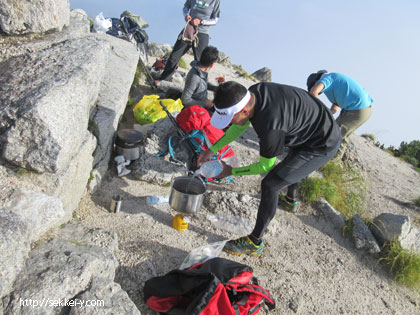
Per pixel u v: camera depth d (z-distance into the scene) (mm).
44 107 2400
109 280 2186
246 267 2680
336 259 3852
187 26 5980
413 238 4234
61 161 2506
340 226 4367
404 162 10719
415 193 7121
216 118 2633
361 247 4066
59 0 3707
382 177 7543
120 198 3422
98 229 2902
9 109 2387
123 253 2926
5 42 3365
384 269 3945
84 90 2973
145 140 4508
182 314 2371
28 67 2920
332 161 5773
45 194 2424
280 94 2674
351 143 7117
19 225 1956
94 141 3402
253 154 5500
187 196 3270
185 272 2488
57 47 3336
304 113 2742
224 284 2496
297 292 3191
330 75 5004
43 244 2248
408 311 3473
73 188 3012
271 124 2590
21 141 2389
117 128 4434
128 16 6793
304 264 3605
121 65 5219
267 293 2686
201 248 3172
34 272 1938
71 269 2043
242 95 2484
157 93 6254
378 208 5742
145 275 2766
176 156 4355
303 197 4637
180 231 3471
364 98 4977
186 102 4832
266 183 3113
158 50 10234
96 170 3619
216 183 4535
